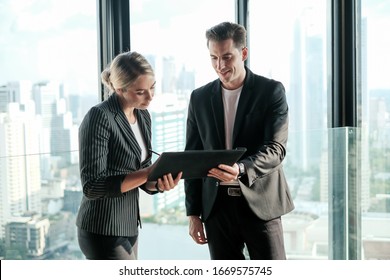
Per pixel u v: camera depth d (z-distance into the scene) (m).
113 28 2.94
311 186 2.77
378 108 2.91
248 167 1.95
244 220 2.07
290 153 2.78
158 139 2.93
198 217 2.26
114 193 1.80
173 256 2.69
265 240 2.06
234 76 2.06
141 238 2.66
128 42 2.98
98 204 1.88
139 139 2.03
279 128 2.04
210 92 2.17
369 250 2.80
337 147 2.73
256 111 2.07
